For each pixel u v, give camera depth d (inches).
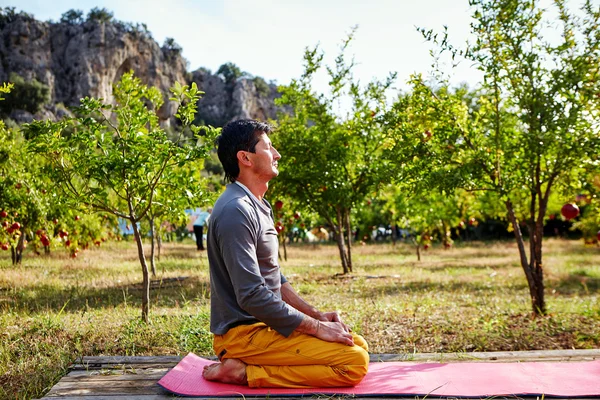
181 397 117.5
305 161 538.6
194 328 208.8
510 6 259.4
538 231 289.3
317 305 322.0
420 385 121.2
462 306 323.9
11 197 493.4
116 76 4463.6
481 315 273.4
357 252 1045.2
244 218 116.1
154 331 215.6
